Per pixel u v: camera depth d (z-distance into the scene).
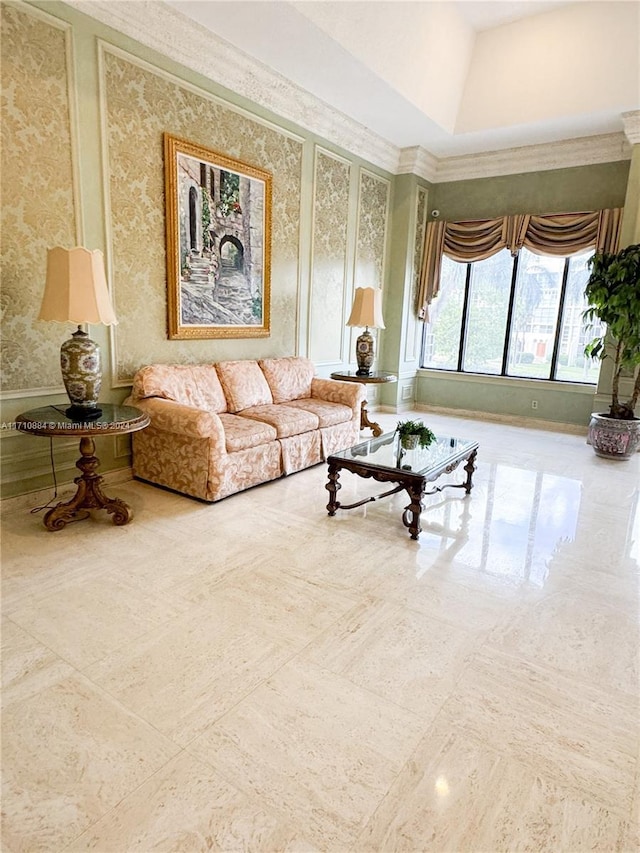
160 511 3.32
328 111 5.01
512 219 6.19
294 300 5.18
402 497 3.76
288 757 1.52
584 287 5.96
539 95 5.03
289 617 2.22
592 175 5.75
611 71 4.62
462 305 6.81
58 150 3.09
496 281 6.52
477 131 5.55
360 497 3.72
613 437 4.83
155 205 3.70
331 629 2.14
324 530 3.12
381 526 3.21
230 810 1.35
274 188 4.71
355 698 1.76
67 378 2.89
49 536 2.92
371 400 6.84
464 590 2.49
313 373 5.13
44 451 3.30
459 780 1.46
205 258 4.11
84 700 1.72
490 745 1.58
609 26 4.39
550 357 6.29
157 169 3.67
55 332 3.22
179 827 1.30
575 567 2.76
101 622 2.14
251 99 4.32
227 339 4.48
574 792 1.43
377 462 3.18
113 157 3.38
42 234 3.07
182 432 3.37
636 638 2.15
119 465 3.78
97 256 2.80
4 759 1.49
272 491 3.79
